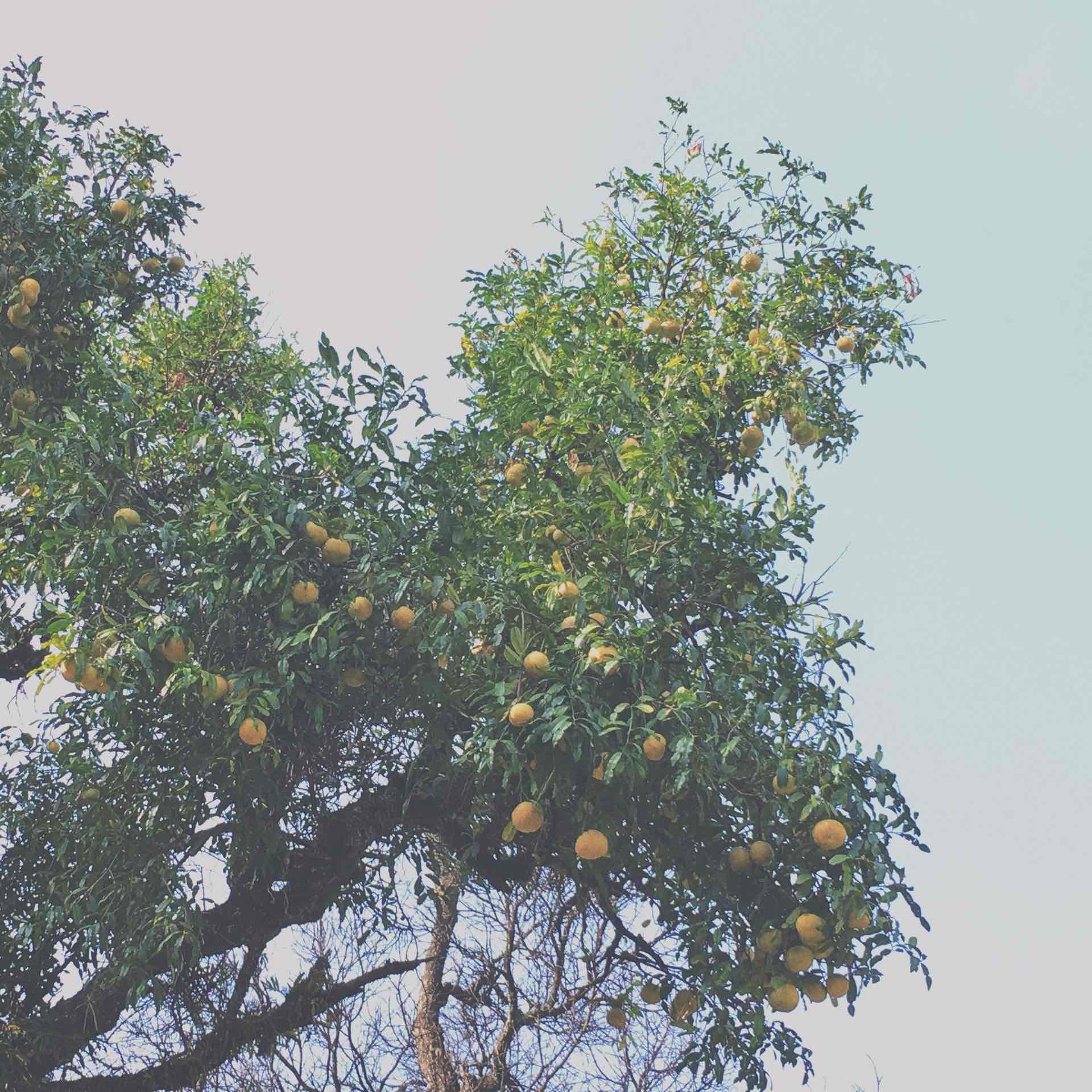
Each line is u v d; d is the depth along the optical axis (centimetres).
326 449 662
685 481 748
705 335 853
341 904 802
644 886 706
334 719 695
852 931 612
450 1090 898
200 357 936
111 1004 782
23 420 636
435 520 681
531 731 624
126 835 681
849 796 622
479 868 799
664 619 650
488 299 855
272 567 619
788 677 674
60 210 876
